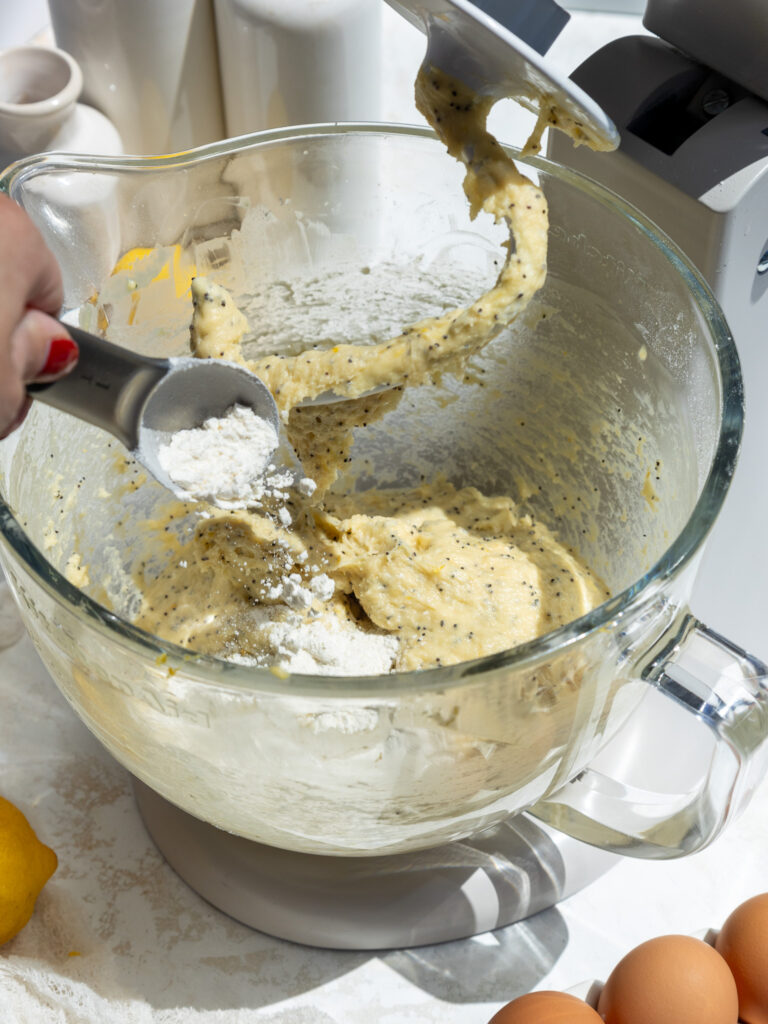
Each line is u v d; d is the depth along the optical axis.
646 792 0.83
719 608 0.98
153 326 0.94
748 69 0.73
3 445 0.75
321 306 1.00
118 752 0.76
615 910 0.86
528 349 0.93
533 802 0.77
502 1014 0.72
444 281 0.97
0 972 0.80
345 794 0.67
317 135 0.86
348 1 1.02
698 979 0.71
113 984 0.81
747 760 0.68
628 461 0.90
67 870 0.87
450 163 0.87
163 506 0.97
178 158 0.84
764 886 0.87
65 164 0.80
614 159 0.79
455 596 0.88
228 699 0.61
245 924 0.84
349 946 0.83
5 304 0.53
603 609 0.61
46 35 1.43
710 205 0.73
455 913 0.82
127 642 0.60
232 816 0.73
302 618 0.88
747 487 0.89
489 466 1.03
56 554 0.86
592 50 1.35
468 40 0.63
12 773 0.93
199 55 1.11
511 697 0.61
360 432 1.02
